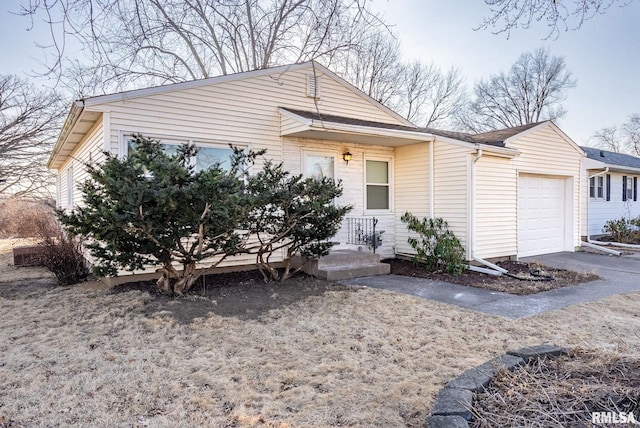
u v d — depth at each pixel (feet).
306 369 11.88
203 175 17.20
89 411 9.48
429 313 17.67
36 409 9.56
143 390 10.56
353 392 10.38
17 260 33.01
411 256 32.65
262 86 27.58
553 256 35.45
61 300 20.12
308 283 23.91
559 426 7.48
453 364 12.11
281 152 28.40
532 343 13.83
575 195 38.63
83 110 22.09
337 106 31.55
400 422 8.93
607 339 14.29
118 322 16.37
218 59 42.98
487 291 22.25
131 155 17.26
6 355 13.03
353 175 32.07
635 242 45.65
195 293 21.07
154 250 18.80
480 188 30.01
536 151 34.78
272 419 9.12
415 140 30.94
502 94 101.81
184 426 8.82
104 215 15.97
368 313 17.71
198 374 11.51
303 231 22.71
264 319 16.85
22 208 58.29
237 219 18.52
